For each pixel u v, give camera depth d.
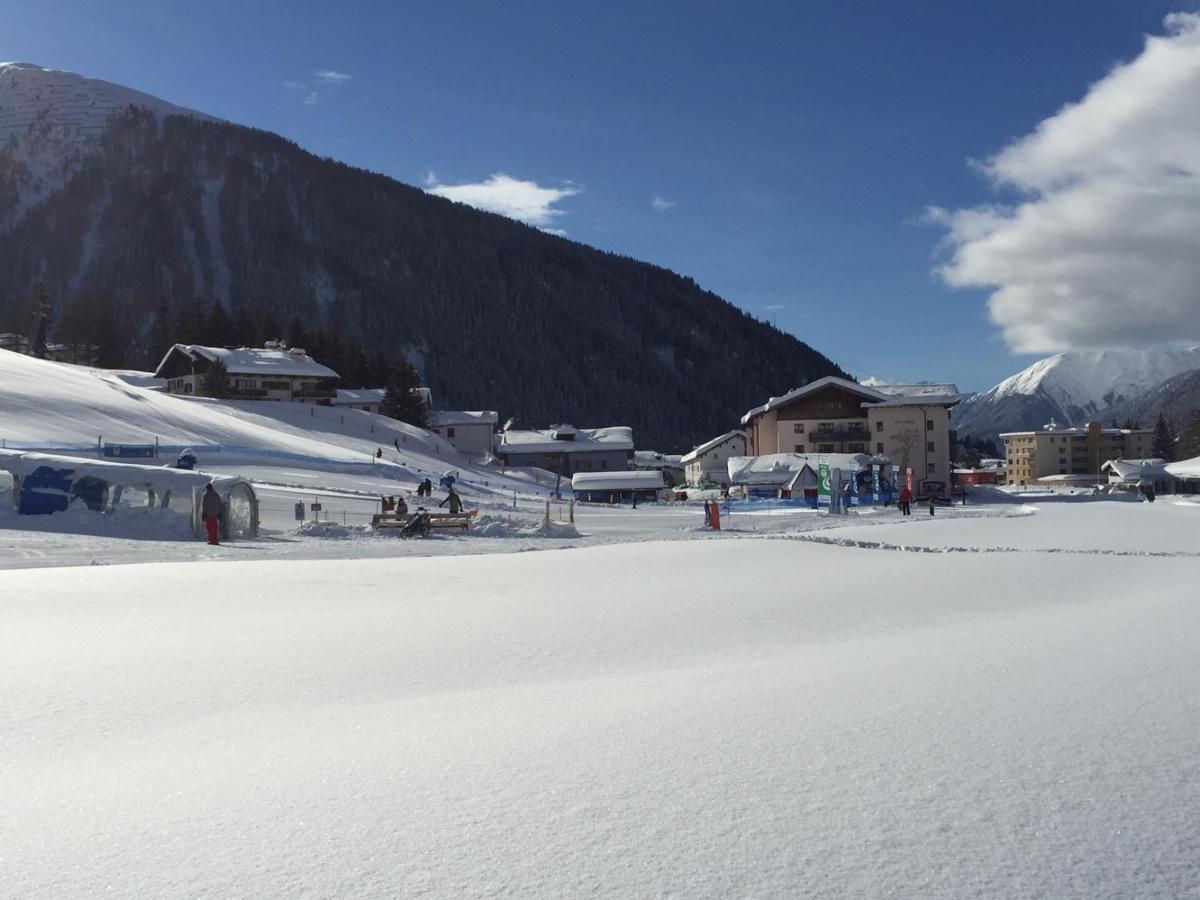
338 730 6.20
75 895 3.56
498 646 9.93
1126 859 3.71
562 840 3.98
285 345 131.12
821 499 64.38
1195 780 4.58
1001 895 3.42
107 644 10.03
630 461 140.25
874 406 92.62
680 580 17.23
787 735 5.56
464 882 3.59
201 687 7.85
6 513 30.78
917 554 23.61
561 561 21.69
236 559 22.53
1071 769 4.79
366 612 12.74
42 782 5.19
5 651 9.59
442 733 5.96
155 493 31.16
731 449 122.50
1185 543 27.98
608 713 6.36
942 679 7.23
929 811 4.23
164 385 119.94
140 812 4.54
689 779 4.75
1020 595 14.53
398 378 128.62
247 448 66.56
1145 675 7.23
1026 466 192.00
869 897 3.41
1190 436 193.50
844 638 10.29
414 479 69.12
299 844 4.02
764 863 3.71
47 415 60.34
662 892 3.46
